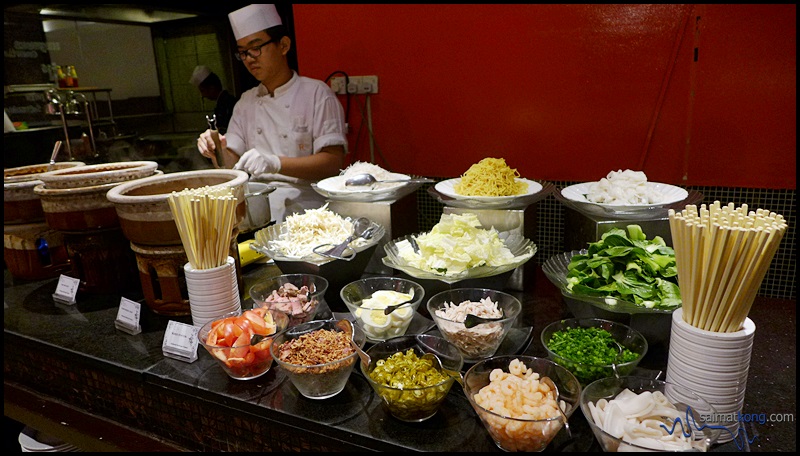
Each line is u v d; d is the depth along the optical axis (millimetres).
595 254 1435
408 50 2625
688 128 2133
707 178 2152
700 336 1037
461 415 1157
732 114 2049
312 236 1705
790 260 2006
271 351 1241
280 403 1223
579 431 1090
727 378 1033
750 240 938
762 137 2021
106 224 1782
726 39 1987
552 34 2279
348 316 1594
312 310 1467
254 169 2246
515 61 2389
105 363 1449
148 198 1495
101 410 1565
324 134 2627
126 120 4805
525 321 1554
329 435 1136
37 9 4016
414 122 2729
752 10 1922
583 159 2365
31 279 2090
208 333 1335
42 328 1670
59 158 3926
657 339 1321
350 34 2760
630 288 1306
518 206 1721
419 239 1598
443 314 1367
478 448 1051
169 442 1427
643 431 959
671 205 1566
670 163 2203
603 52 2203
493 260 1527
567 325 1332
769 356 1346
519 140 2484
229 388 1294
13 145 3664
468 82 2523
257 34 2512
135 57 4742
